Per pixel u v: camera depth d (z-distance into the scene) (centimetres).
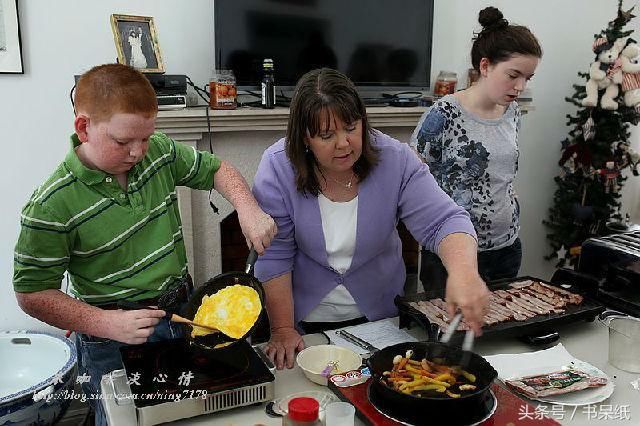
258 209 149
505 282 175
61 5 250
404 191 154
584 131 334
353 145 133
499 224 220
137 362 118
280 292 154
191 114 250
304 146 141
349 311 163
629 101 324
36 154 262
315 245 153
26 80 252
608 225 358
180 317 120
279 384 126
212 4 274
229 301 124
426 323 140
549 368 130
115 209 136
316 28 283
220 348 114
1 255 264
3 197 260
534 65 196
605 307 157
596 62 329
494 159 213
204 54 278
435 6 324
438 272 217
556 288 169
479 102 211
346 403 108
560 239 370
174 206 153
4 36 242
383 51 301
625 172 409
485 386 107
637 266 165
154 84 246
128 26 246
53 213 127
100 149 125
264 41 275
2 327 269
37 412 203
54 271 130
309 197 150
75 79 245
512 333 142
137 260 142
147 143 131
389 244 165
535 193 384
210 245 287
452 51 335
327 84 130
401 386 110
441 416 104
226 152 278
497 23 201
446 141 214
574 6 357
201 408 110
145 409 105
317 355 134
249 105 279
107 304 142
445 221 148
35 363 246
